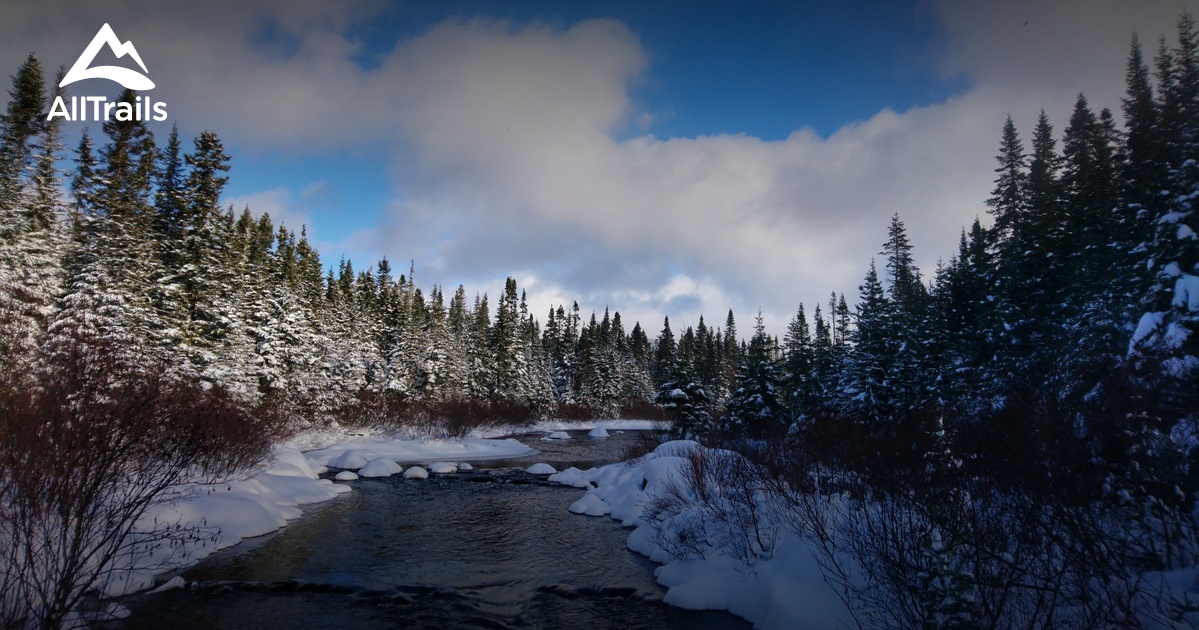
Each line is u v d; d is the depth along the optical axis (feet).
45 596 21.12
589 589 34.73
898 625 22.16
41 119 99.45
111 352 42.04
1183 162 46.55
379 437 124.06
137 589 30.60
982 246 91.97
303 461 76.07
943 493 22.29
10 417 25.17
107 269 77.71
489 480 79.05
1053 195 81.20
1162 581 19.19
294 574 35.86
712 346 304.50
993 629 17.78
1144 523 21.97
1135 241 55.72
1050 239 76.23
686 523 40.78
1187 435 22.27
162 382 48.78
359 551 41.93
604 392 248.73
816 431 51.11
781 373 107.24
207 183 92.63
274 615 29.48
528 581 36.35
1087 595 19.35
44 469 23.30
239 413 63.77
